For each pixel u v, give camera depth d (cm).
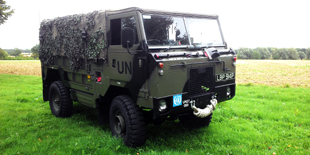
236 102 772
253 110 674
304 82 1210
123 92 527
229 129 545
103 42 496
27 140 494
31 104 811
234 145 465
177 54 427
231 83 523
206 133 532
